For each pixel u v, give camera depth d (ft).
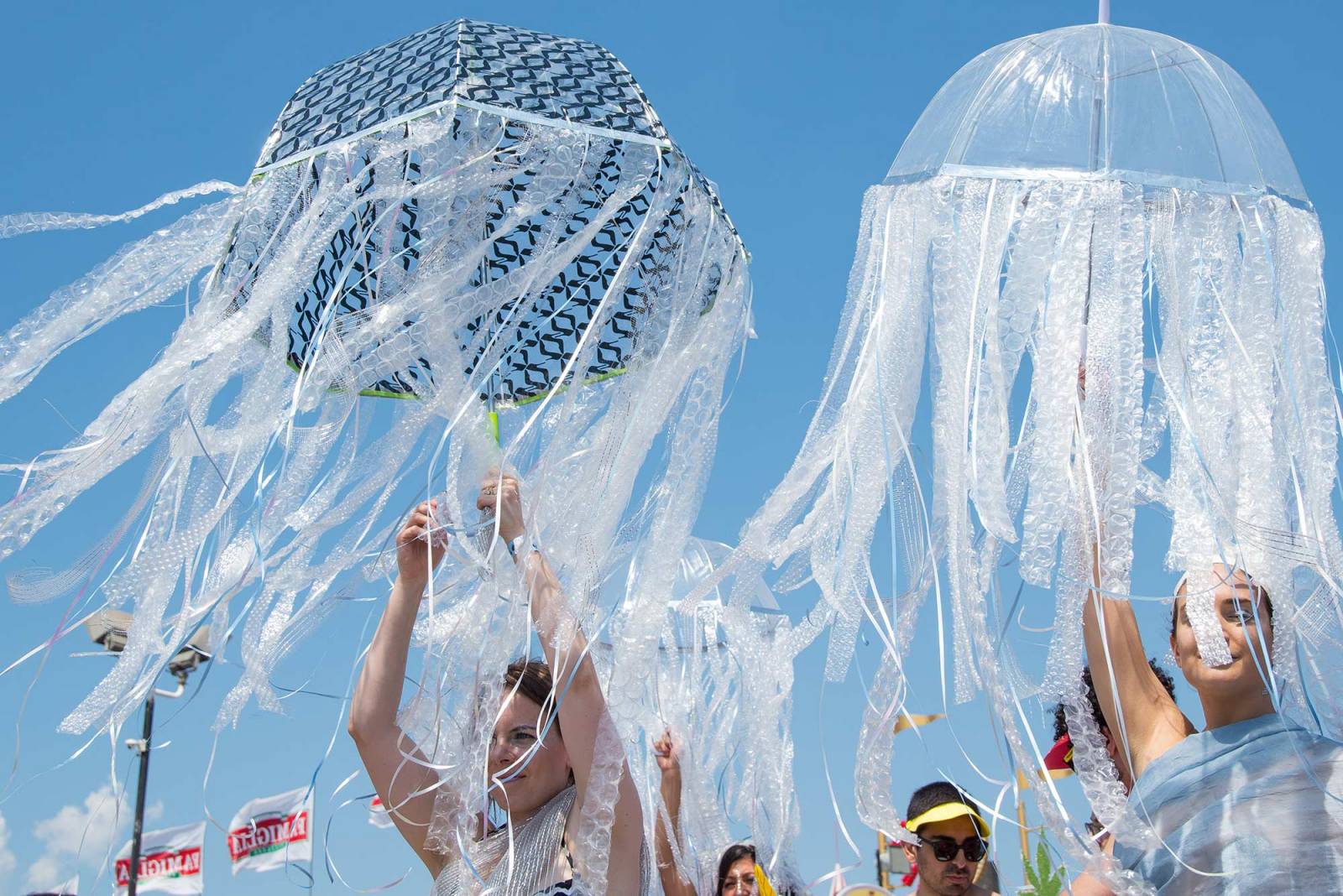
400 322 7.52
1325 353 7.54
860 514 7.82
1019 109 7.99
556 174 7.86
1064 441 7.26
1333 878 6.50
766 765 9.82
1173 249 7.66
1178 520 7.41
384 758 7.72
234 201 8.11
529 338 8.95
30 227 7.56
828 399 8.19
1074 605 7.22
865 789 7.66
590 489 7.91
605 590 7.75
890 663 7.64
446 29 8.23
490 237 7.78
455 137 7.79
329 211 7.72
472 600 7.79
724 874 9.87
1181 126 7.82
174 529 7.48
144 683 7.30
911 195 8.13
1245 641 7.07
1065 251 7.56
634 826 7.27
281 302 7.69
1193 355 7.55
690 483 8.09
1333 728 7.24
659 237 8.57
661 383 8.22
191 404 7.48
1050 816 6.72
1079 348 7.41
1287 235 7.71
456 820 7.44
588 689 7.32
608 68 8.35
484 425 7.67
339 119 8.04
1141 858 7.09
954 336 7.66
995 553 7.37
